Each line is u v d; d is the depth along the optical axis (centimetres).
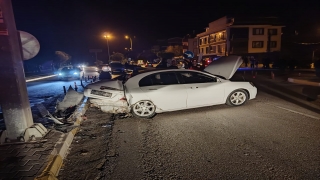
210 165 341
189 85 625
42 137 433
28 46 426
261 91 1003
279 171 319
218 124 528
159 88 599
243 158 359
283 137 437
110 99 595
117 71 2470
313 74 1759
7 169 321
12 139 414
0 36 380
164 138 454
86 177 318
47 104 823
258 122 533
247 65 3466
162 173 324
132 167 343
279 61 2297
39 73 3381
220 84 657
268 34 3850
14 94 404
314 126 495
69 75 2050
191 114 621
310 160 346
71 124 518
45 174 302
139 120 583
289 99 798
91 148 414
